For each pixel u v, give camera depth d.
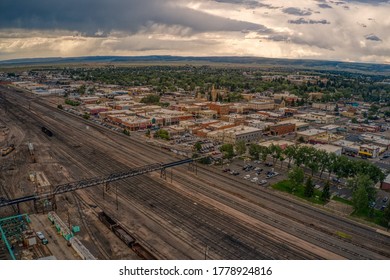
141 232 95.00
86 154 169.62
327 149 174.00
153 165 142.12
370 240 96.50
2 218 99.94
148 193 122.50
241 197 121.38
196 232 96.12
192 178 138.75
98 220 101.06
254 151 165.50
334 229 101.62
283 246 90.88
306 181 136.88
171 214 106.62
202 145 184.00
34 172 139.62
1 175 137.75
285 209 113.44
